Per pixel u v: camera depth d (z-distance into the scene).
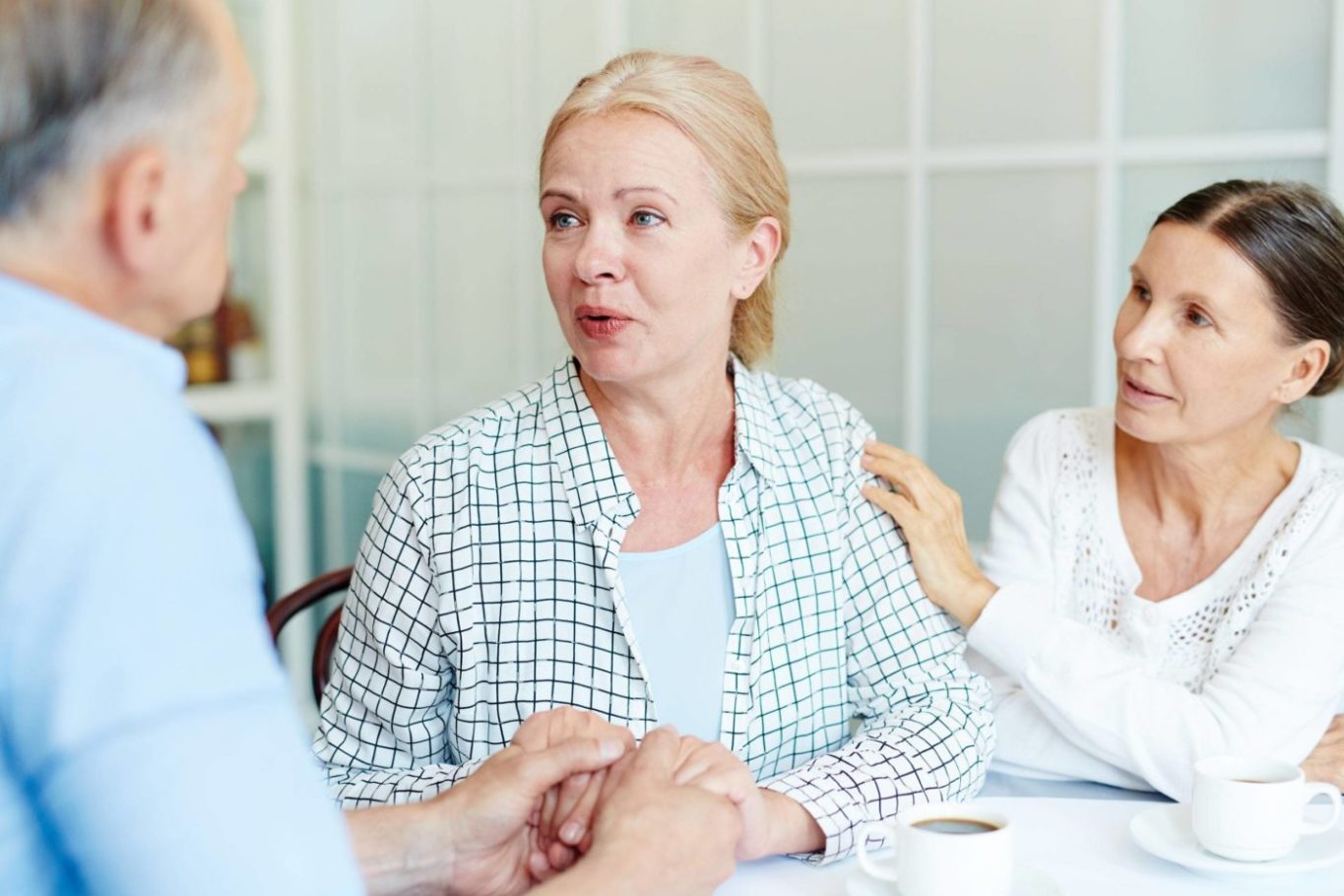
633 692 1.26
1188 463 1.49
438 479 1.27
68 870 0.67
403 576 1.26
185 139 0.72
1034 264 2.31
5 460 0.64
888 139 2.44
